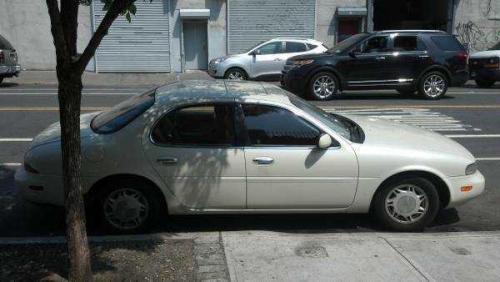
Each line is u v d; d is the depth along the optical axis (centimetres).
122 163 525
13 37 2338
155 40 2380
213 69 1975
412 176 557
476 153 911
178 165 529
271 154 534
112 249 491
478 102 1466
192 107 538
